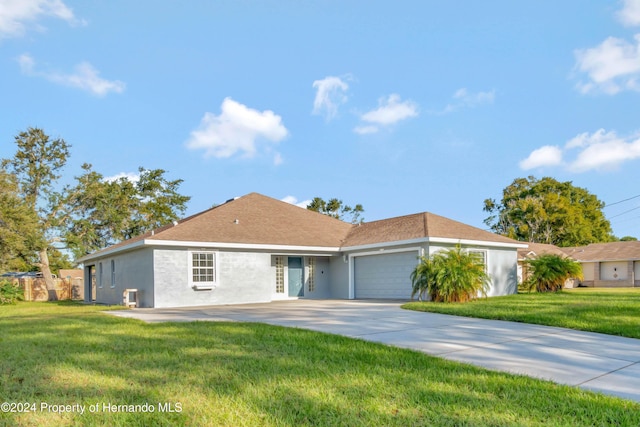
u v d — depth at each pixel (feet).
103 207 123.34
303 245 68.80
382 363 20.74
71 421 13.50
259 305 58.49
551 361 21.91
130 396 15.67
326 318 39.81
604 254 130.21
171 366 20.12
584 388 17.16
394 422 13.16
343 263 73.87
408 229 67.15
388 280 67.10
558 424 12.99
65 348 24.79
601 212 170.40
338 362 20.93
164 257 58.03
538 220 159.12
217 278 61.52
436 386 16.88
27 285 109.29
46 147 122.21
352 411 14.10
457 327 33.40
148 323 37.01
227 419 13.48
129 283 65.77
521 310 42.04
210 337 28.19
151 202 132.05
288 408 14.43
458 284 52.42
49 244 115.44
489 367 20.52
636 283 126.11
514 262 74.95
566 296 63.57
